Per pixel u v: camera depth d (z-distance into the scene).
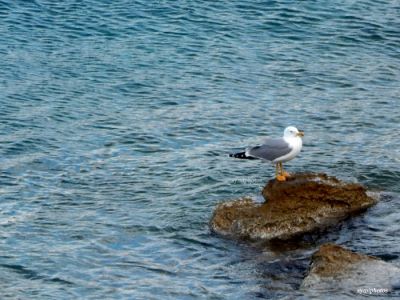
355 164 28.11
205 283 21.16
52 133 30.48
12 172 27.53
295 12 41.38
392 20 41.22
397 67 37.31
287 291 20.58
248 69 36.50
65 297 20.66
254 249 22.80
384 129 31.33
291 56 37.88
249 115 32.34
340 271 20.50
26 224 24.25
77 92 34.03
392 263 21.73
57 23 39.97
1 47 37.72
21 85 34.34
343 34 39.94
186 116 32.16
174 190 26.34
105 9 41.16
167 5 41.56
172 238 23.41
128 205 25.45
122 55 37.34
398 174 27.31
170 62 36.88
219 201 25.50
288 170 27.59
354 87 35.22
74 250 22.84
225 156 28.89
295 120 32.03
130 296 20.62
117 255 22.61
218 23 40.31
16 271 21.83
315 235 23.33
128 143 29.89
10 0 41.41
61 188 26.55
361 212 24.38
